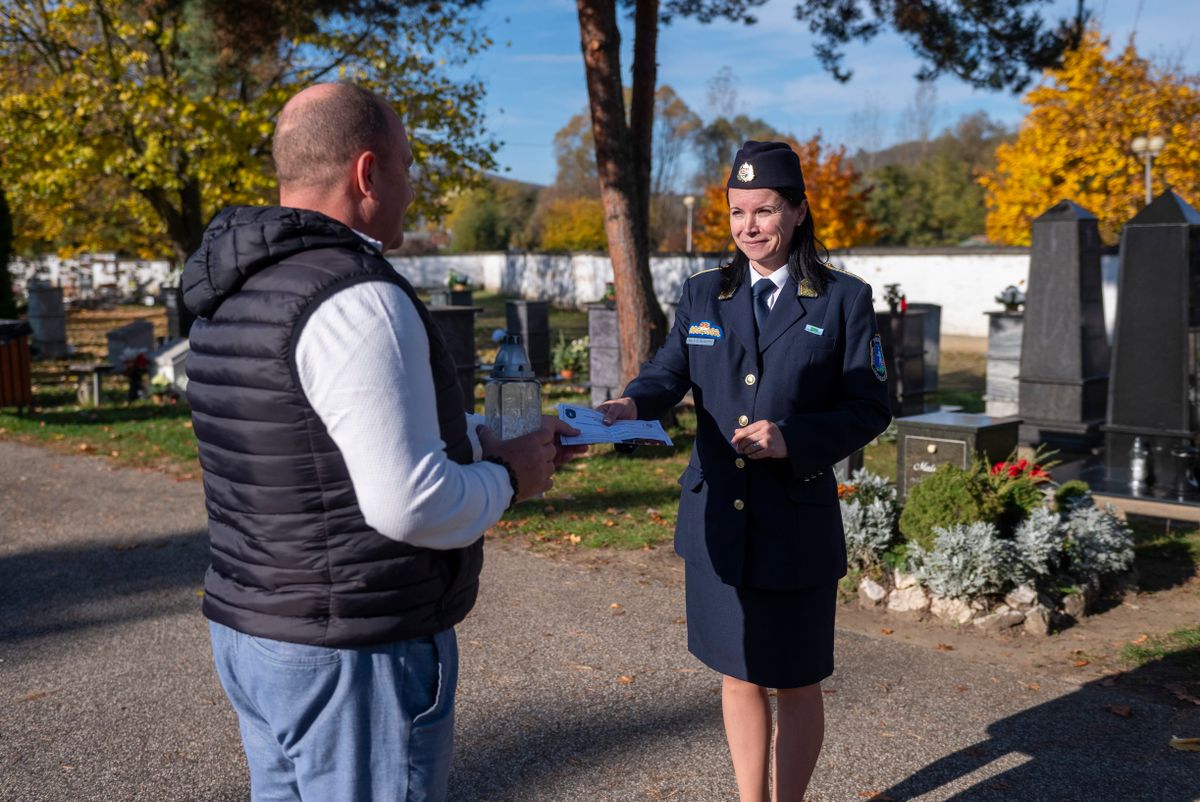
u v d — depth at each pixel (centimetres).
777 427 239
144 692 418
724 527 260
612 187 962
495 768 345
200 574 593
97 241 2375
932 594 493
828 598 266
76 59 1830
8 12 1784
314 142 174
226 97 1859
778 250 259
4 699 412
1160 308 671
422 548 169
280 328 159
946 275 2297
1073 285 905
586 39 938
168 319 1934
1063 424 918
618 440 218
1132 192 2078
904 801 319
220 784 339
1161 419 675
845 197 2920
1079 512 532
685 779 334
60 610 529
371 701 170
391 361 156
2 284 1995
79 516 741
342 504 163
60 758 359
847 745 357
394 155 182
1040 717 378
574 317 2934
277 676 168
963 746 355
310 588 166
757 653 259
